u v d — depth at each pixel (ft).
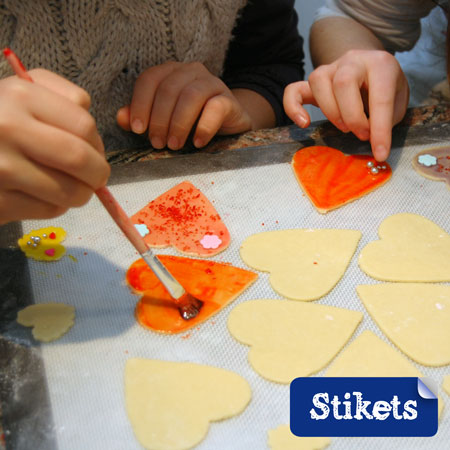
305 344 1.49
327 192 1.93
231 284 1.65
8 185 1.17
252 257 1.73
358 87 2.07
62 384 1.38
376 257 1.73
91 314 1.56
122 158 2.10
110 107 2.39
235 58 3.02
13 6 1.94
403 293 1.62
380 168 2.02
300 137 2.20
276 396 1.38
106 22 2.13
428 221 1.84
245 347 1.49
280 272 1.69
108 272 1.68
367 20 3.05
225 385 1.39
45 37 2.05
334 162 2.06
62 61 2.13
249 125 2.42
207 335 1.51
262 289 1.65
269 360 1.44
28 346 1.46
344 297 1.63
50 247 1.74
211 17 2.44
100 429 1.29
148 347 1.48
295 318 1.55
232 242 1.79
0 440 1.26
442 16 3.16
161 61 2.40
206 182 1.99
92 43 2.13
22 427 1.28
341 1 3.17
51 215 1.31
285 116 2.83
